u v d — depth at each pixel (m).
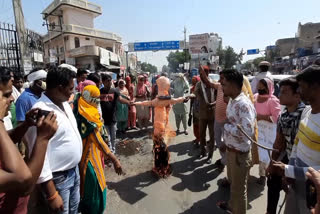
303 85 1.50
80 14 25.67
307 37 30.67
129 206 2.82
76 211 2.03
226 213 2.66
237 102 2.20
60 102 1.81
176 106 5.93
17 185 0.86
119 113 5.70
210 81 3.85
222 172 3.69
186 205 2.83
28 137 1.54
